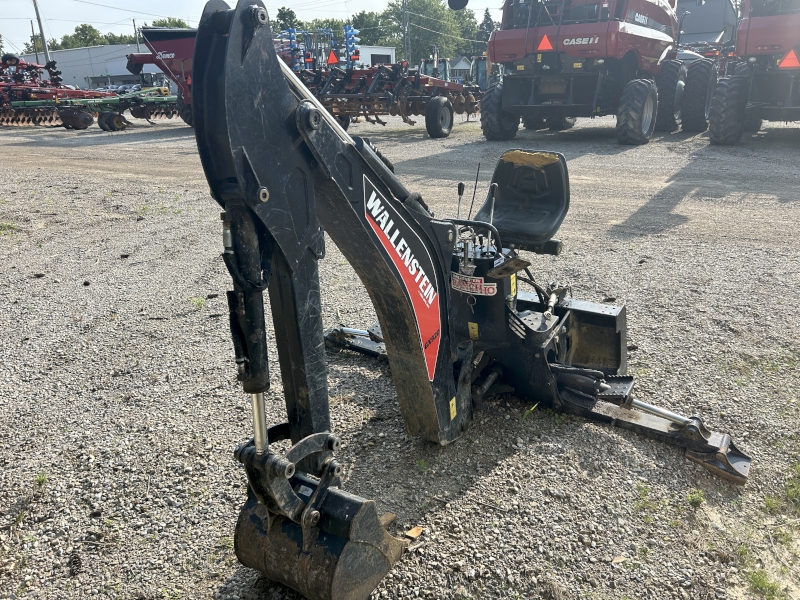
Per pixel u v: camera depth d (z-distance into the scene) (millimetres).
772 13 11352
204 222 8641
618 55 12469
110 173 12805
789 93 11695
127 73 72438
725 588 2531
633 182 9656
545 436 3426
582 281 5730
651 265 6094
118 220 8906
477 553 2664
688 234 7023
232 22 1759
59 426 3771
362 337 4574
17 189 11227
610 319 3740
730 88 11773
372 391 3986
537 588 2512
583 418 3580
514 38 13281
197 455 3420
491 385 3723
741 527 2857
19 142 19328
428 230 2791
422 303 2828
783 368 4094
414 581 2533
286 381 2297
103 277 6555
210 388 4148
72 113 22672
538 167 3631
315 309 2211
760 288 5410
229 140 1781
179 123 25391
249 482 2107
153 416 3826
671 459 3246
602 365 3918
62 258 7258
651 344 4477
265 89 1889
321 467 2258
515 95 13836
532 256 6473
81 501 3115
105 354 4742
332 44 20031
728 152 11625
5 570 2713
